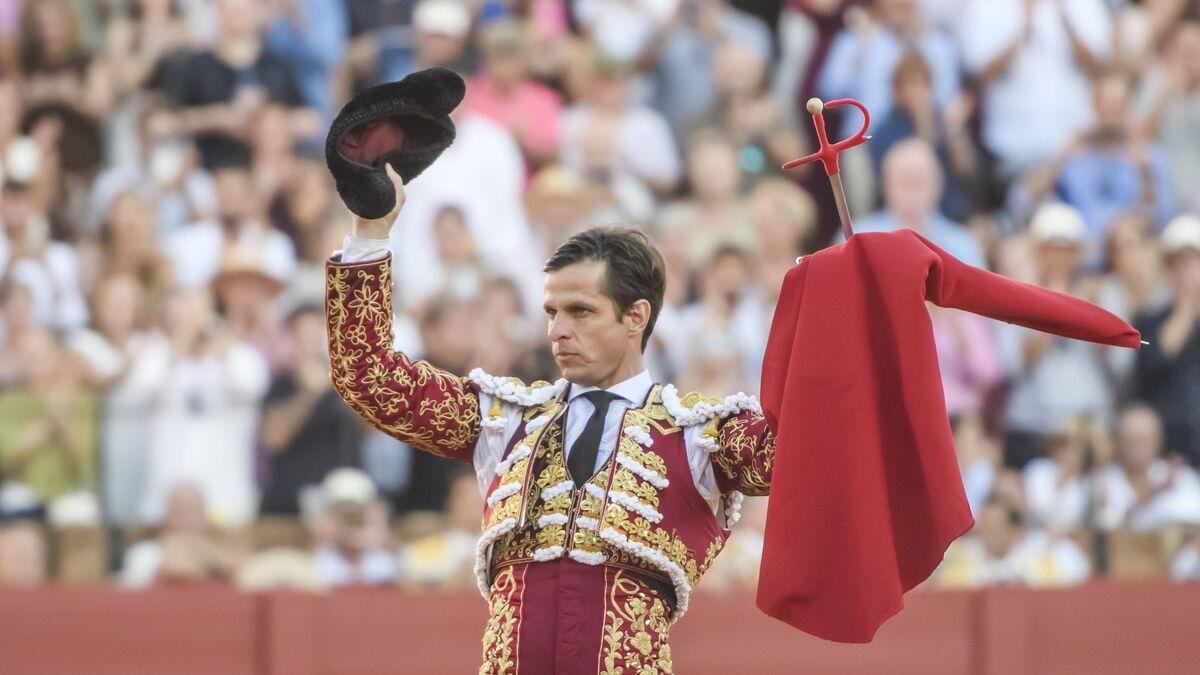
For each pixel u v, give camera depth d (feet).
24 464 77.00
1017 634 67.51
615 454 30.66
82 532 75.41
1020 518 80.94
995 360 84.99
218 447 78.69
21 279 82.64
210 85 90.38
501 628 30.09
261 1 92.22
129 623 65.16
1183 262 89.92
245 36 91.71
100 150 89.15
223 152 89.40
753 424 30.76
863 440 29.25
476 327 83.56
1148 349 86.99
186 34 91.61
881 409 29.89
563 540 30.19
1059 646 67.87
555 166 92.53
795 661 67.26
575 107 94.07
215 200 87.61
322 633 66.08
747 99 95.71
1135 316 89.40
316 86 92.38
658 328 85.35
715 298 87.15
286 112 90.68
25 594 64.69
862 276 30.07
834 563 29.01
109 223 85.97
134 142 89.30
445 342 82.99
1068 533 80.84
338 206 89.56
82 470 77.82
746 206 92.07
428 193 88.48
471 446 32.09
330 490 77.10
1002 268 92.02
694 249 89.40
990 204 94.84
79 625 64.85
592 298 30.96
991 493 80.89
